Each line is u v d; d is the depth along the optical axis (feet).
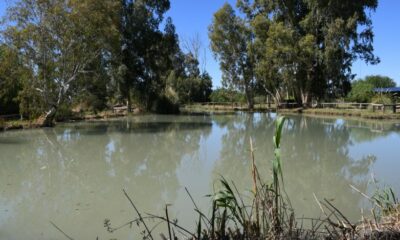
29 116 72.38
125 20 112.88
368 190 25.94
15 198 25.11
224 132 65.77
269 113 121.90
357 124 75.66
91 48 70.64
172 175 32.04
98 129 69.10
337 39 104.06
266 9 124.47
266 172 32.37
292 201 23.08
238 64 137.59
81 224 19.90
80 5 65.72
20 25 65.26
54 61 68.80
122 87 110.93
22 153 43.45
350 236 12.35
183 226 18.97
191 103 178.91
